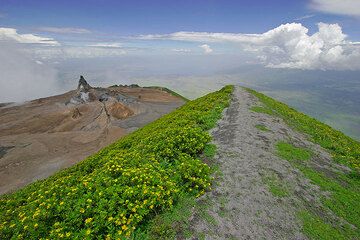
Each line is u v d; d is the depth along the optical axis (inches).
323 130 1034.7
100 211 359.6
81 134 2962.6
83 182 438.9
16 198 614.2
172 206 399.5
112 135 2906.0
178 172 489.4
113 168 498.9
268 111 1128.2
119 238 335.9
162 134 705.0
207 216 401.1
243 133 783.1
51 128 3235.7
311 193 513.3
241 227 391.5
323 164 666.2
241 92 1583.4
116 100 4023.1
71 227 341.1
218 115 1008.9
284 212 441.1
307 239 393.1
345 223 445.7
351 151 808.3
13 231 358.6
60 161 2161.7
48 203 379.9
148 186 410.6
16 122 3408.0
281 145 724.7
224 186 486.6
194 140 639.8
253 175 536.4
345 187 565.3
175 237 358.9
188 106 1363.2
